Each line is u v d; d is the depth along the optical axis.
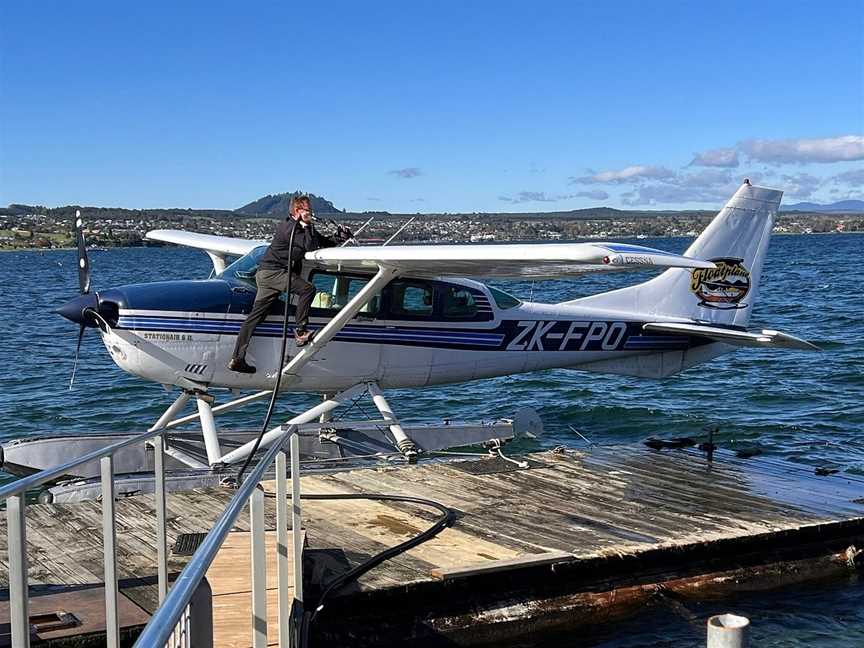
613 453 8.67
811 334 19.30
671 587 5.80
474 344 8.90
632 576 5.73
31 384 14.20
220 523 2.04
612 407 12.05
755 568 6.07
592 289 37.78
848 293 31.11
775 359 15.97
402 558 5.49
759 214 10.32
